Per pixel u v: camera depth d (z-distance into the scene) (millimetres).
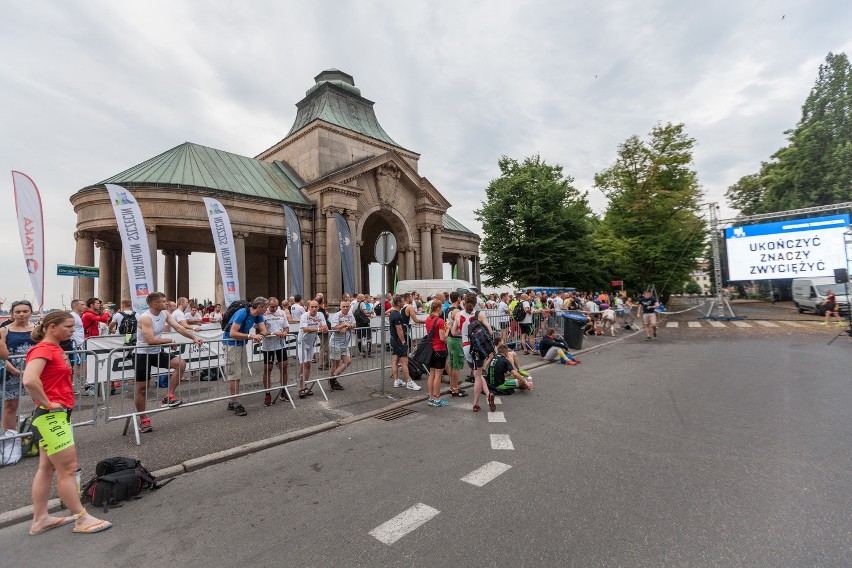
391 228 29062
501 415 5910
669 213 29453
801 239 19484
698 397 6602
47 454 3000
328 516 3168
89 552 2771
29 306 5375
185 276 27125
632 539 2717
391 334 7902
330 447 4762
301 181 25750
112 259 22188
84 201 18047
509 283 31656
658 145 29250
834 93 35969
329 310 21656
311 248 23031
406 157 30859
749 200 46750
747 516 2971
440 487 3605
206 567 2559
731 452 4250
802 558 2451
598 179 32219
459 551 2639
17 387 5027
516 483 3643
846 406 5855
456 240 34312
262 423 5625
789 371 8477
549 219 28688
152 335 5445
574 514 3074
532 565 2467
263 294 29969
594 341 14844
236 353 6215
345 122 28500
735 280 21297
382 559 2582
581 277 31578
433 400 6535
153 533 2996
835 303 17750
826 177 33594
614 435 4898
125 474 3572
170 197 17875
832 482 3488
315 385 8031
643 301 15180
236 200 19734
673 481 3604
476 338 6203
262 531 2982
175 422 5695
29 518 3273
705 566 2400
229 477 3988
